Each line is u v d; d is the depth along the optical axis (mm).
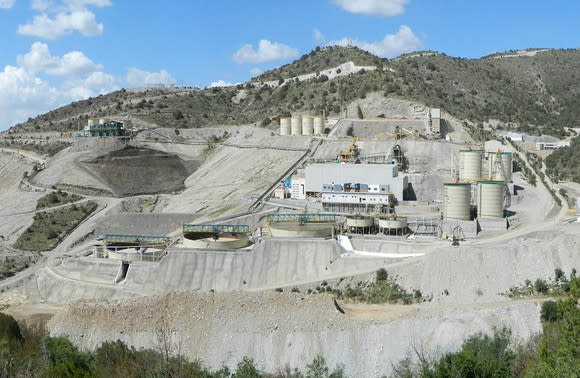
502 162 192750
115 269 167625
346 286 140500
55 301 165750
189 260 159500
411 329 99938
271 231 165250
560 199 192000
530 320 101438
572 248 132125
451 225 164000
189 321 103375
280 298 104875
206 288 154625
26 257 196375
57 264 185250
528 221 171375
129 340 102250
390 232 163750
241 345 99625
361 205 183875
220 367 96562
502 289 128750
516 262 133000
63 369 72125
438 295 130500
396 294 133000
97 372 74812
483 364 76750
